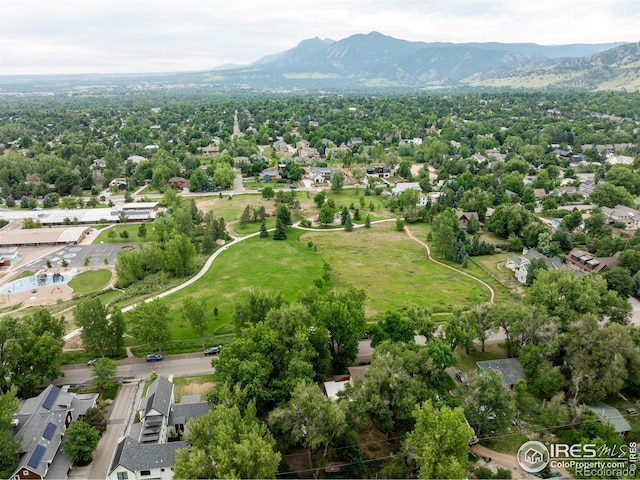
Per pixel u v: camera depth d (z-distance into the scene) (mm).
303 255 136125
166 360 83812
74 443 59469
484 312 83375
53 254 143000
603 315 89312
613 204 169375
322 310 78125
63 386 76125
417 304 104438
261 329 73188
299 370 66188
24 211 182250
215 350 85688
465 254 128625
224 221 165750
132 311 87062
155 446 58906
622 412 69562
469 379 67438
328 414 57062
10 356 70500
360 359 82500
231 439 51312
